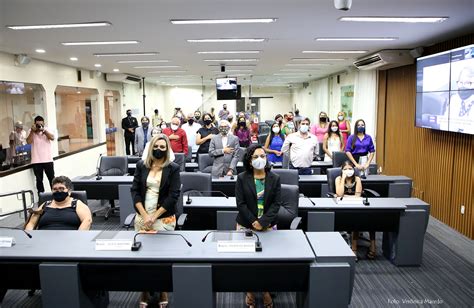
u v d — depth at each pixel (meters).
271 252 2.62
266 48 6.83
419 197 6.85
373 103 8.98
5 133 6.91
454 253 4.71
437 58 5.71
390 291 3.71
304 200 4.29
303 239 2.88
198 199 4.32
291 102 19.56
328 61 9.08
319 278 2.59
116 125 12.94
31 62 7.43
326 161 7.14
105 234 2.96
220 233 2.94
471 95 4.87
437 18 4.46
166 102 19.05
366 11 4.10
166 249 2.69
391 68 8.17
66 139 9.21
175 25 4.70
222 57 8.07
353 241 4.67
